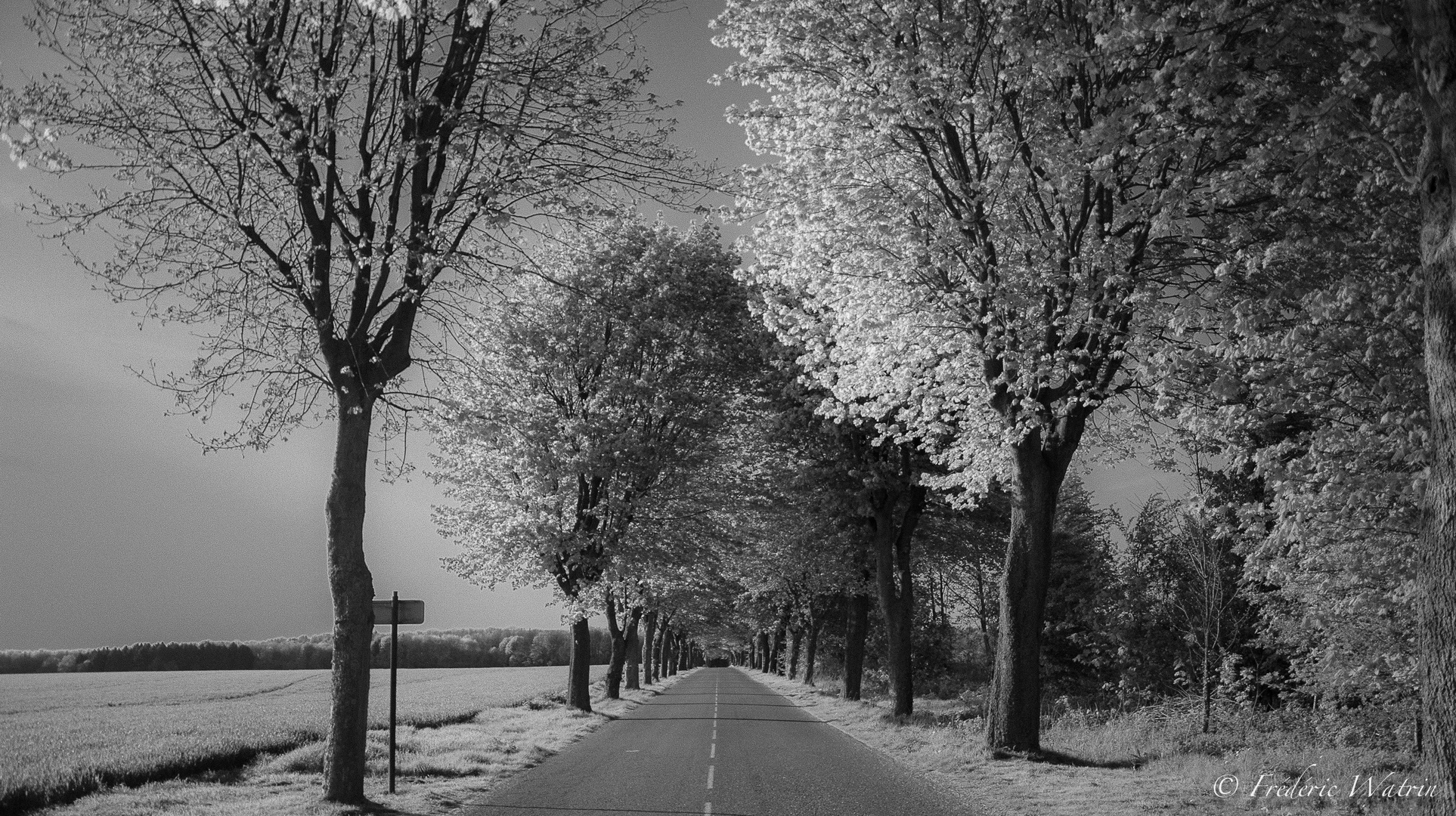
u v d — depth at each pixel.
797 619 65.50
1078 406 18.39
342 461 13.36
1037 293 16.69
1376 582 15.11
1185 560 25.50
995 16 15.51
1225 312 13.31
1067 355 16.30
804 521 34.38
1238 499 22.55
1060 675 39.31
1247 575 16.42
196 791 14.02
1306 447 14.66
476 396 16.98
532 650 152.38
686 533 35.81
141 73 11.86
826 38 17.59
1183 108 13.99
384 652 134.38
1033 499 18.59
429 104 13.12
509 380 29.38
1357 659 17.59
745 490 36.81
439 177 13.98
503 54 13.91
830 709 34.75
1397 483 12.87
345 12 12.38
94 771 15.67
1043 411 17.59
